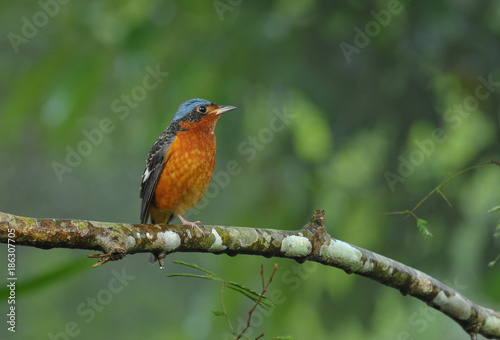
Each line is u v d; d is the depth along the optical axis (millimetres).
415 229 12680
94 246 4926
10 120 11344
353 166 13359
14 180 17547
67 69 11445
